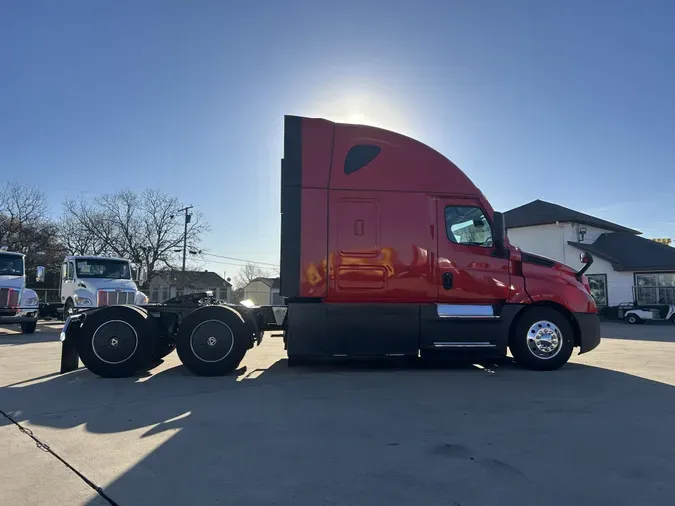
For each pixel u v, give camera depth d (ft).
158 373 27.53
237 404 19.93
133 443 14.92
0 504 10.71
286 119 27.32
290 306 26.63
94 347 25.89
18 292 54.44
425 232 27.25
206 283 214.28
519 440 15.26
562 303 27.91
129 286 61.46
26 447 14.53
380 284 26.71
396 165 27.55
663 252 105.70
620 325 88.33
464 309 27.22
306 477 12.27
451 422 17.29
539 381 25.00
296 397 21.26
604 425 16.96
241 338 26.55
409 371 28.12
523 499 11.05
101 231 171.94
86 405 19.74
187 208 155.63
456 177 27.99
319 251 26.53
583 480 12.14
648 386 23.75
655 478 12.27
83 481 12.02
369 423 17.13
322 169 27.04
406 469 12.82
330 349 26.53
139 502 10.87
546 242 114.93
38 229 164.04
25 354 36.27
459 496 11.20
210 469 12.79
